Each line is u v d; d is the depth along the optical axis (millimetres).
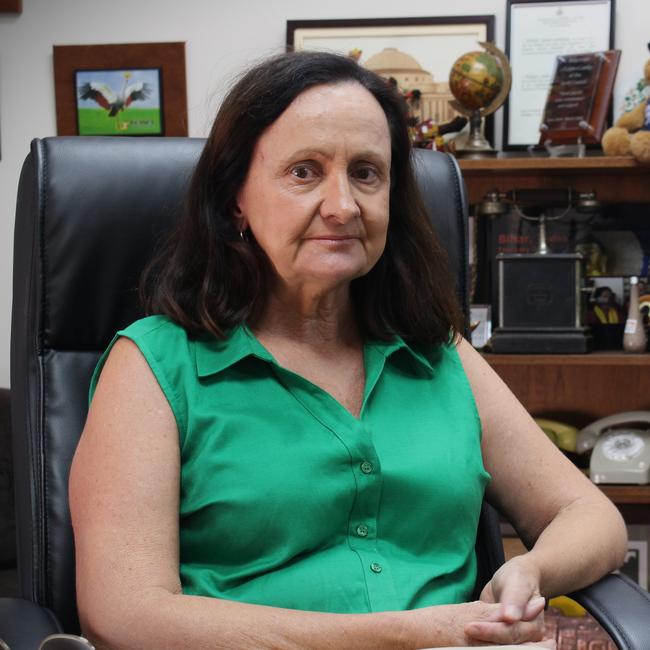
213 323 1148
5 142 2523
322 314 1211
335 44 2445
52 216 1297
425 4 2445
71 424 1268
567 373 2510
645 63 2338
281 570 1094
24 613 1046
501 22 2438
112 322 1328
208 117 2275
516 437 1293
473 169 2307
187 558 1113
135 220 1326
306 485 1096
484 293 2475
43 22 2504
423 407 1229
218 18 2477
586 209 2348
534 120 2414
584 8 2383
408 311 1274
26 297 1300
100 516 1029
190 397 1111
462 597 1175
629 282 2408
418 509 1152
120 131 2498
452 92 2285
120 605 983
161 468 1064
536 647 959
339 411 1146
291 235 1111
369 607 1081
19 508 1271
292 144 1101
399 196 1273
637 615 1059
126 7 2490
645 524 2361
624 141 2223
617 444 2309
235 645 958
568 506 1232
